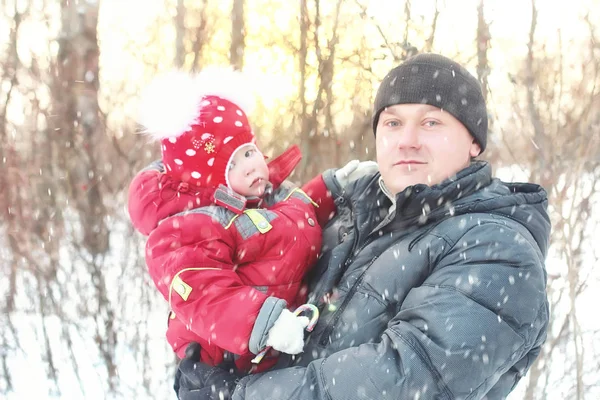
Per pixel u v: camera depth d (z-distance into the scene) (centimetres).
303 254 183
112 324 513
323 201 210
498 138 516
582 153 487
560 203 482
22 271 547
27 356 500
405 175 167
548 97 499
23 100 588
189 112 181
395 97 169
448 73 167
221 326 158
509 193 167
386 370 137
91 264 543
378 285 157
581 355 443
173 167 185
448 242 153
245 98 194
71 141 584
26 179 575
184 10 575
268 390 149
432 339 137
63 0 584
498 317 138
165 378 482
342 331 158
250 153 188
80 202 575
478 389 139
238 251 176
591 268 480
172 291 166
